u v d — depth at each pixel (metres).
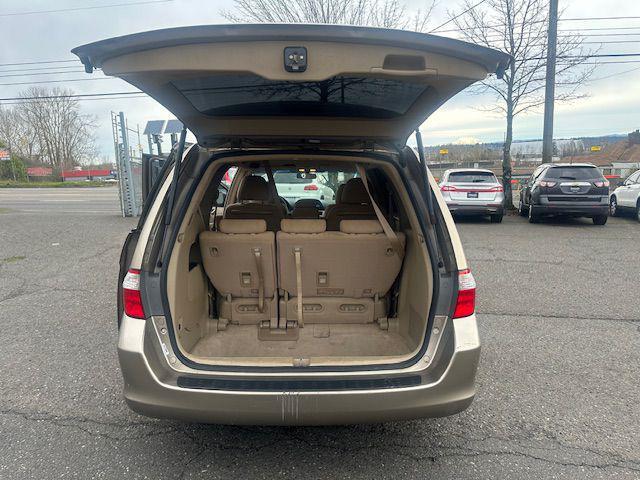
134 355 2.13
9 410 2.97
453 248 2.33
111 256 7.64
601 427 2.80
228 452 2.56
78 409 2.99
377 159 2.66
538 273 6.54
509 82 14.10
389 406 2.10
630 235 9.92
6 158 58.78
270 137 2.55
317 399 2.05
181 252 2.52
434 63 1.80
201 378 2.13
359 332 3.08
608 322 4.60
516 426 2.81
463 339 2.21
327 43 1.72
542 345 4.04
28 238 9.28
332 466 2.45
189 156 2.67
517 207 15.88
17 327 4.43
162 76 1.85
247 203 3.53
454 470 2.41
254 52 1.72
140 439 2.67
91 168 71.62
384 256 2.95
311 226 2.86
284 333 3.03
